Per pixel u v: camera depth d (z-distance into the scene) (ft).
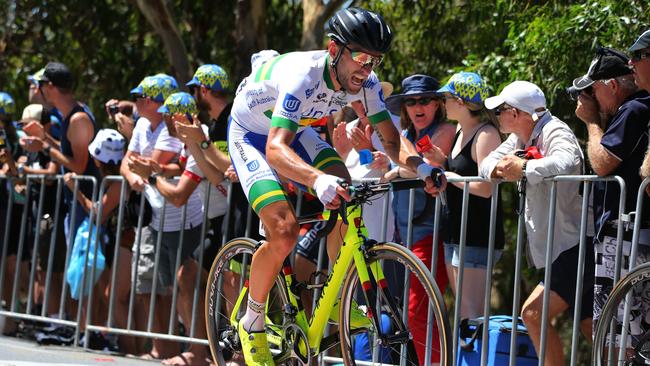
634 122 20.94
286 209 20.38
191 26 63.21
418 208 26.20
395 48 54.03
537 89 23.40
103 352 32.48
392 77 54.13
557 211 22.91
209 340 24.63
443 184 20.40
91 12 61.93
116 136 33.76
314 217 21.11
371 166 25.63
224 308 26.58
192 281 30.83
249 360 21.67
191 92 32.24
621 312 20.80
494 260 25.71
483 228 25.18
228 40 63.00
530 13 38.40
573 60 34.99
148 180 30.55
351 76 19.77
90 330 32.96
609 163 21.08
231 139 21.79
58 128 38.11
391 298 19.62
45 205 35.91
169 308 32.55
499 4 40.50
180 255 30.63
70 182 33.99
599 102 22.17
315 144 22.00
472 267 25.23
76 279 33.24
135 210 32.07
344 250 20.49
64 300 33.99
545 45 34.99
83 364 28.71
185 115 29.14
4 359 28.63
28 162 38.24
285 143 19.63
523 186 22.85
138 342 33.55
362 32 19.25
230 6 62.64
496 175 23.27
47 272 34.53
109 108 36.58
